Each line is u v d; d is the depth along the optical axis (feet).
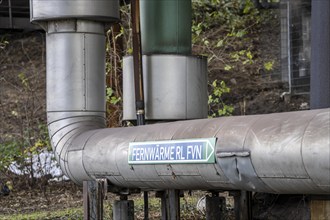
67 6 33.09
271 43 73.72
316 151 21.27
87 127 33.42
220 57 64.18
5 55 80.64
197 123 26.30
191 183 26.16
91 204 29.48
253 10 73.31
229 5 71.87
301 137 21.85
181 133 26.32
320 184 21.65
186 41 35.73
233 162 23.84
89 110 33.76
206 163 24.82
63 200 50.72
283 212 29.43
